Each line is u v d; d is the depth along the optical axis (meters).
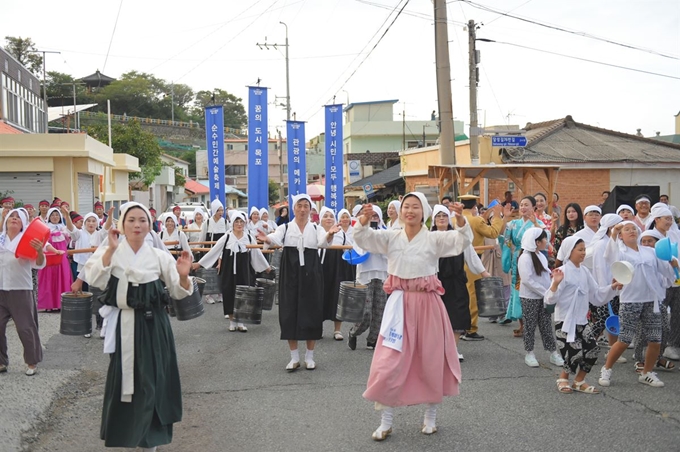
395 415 5.74
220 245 9.84
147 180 35.53
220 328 9.87
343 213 9.45
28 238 6.72
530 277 7.29
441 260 7.77
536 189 21.05
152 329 4.62
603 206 14.62
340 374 7.12
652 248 6.83
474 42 19.45
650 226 8.02
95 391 6.64
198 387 6.69
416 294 5.25
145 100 70.44
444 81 13.93
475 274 8.45
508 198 12.88
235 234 9.94
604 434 5.21
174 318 10.72
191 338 9.14
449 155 14.13
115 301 4.59
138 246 4.72
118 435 4.55
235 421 5.66
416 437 5.21
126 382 4.50
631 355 7.96
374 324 8.27
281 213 15.06
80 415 5.89
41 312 11.00
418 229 5.35
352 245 8.59
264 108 18.34
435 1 13.73
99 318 9.23
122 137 34.91
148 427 4.49
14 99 25.61
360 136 51.84
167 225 11.89
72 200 19.89
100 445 5.18
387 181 33.31
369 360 7.77
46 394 6.28
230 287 9.82
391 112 53.06
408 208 5.26
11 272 6.82
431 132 52.34
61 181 19.70
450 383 5.25
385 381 5.01
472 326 8.78
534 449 4.93
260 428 5.48
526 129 28.25
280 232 7.34
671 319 7.46
